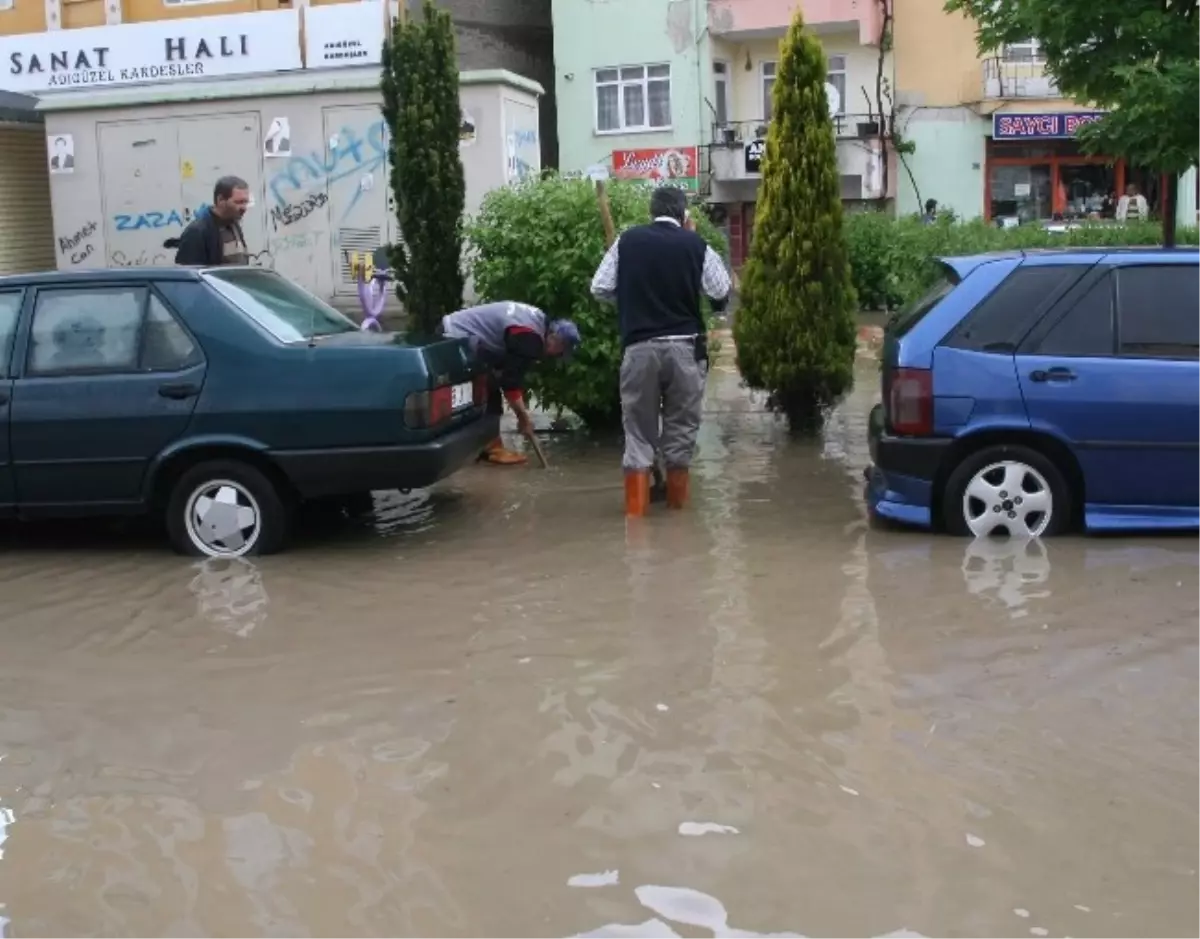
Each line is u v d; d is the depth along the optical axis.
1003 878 3.61
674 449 7.93
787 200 9.95
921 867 3.68
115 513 7.28
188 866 3.85
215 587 6.70
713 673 5.20
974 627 5.62
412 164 10.52
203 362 7.14
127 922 3.56
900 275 17.69
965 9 9.38
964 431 6.92
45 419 7.20
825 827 3.93
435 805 4.18
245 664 5.54
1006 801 4.06
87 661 5.67
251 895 3.68
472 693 5.10
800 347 9.98
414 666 5.42
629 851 3.83
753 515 7.77
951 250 17.23
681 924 3.44
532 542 7.35
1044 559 6.58
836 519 7.59
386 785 4.33
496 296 10.15
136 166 15.40
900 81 32.59
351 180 14.88
